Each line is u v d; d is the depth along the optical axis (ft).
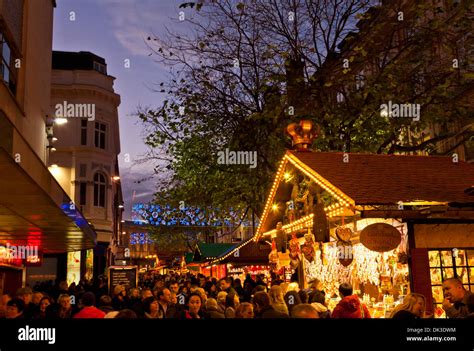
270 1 56.34
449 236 27.96
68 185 130.52
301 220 34.24
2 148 21.44
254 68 56.54
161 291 33.60
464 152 62.44
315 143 52.01
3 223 48.88
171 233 153.79
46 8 59.31
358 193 26.11
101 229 135.64
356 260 34.60
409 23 52.70
